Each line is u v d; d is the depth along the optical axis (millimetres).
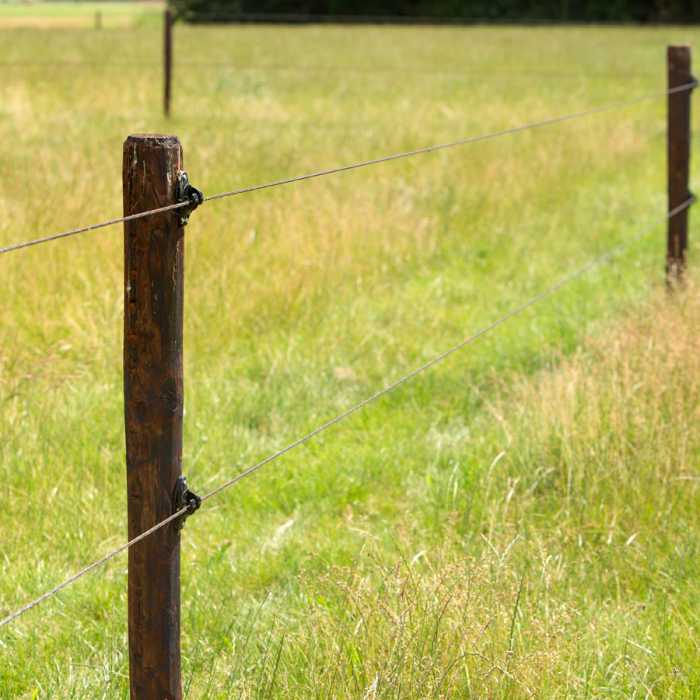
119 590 5098
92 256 8758
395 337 8414
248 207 10766
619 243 11516
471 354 8234
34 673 4426
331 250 9547
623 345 6992
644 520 5566
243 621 4805
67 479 5953
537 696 3961
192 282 8609
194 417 6801
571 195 13438
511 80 26953
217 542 5582
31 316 7809
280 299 8562
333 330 8375
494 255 10945
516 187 12930
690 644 4516
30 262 8430
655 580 5098
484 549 5102
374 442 6789
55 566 5242
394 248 10242
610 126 17516
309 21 70375
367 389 7527
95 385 7047
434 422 7016
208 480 6137
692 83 8562
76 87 21016
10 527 5500
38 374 7070
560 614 4520
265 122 17766
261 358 7766
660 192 14141
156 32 48438
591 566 5215
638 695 4242
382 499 6094
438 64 32281
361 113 19484
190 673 4391
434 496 5949
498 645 4180
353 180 12578
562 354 7945
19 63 26438
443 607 4242
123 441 6422
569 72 30062
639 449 5953
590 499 5711
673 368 6520
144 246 3059
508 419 6652
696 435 6023
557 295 9695
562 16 68250
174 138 3047
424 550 5219
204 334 7895
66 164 12094
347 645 4211
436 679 3969
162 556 3273
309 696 4055
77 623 4797
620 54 37469
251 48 37688
